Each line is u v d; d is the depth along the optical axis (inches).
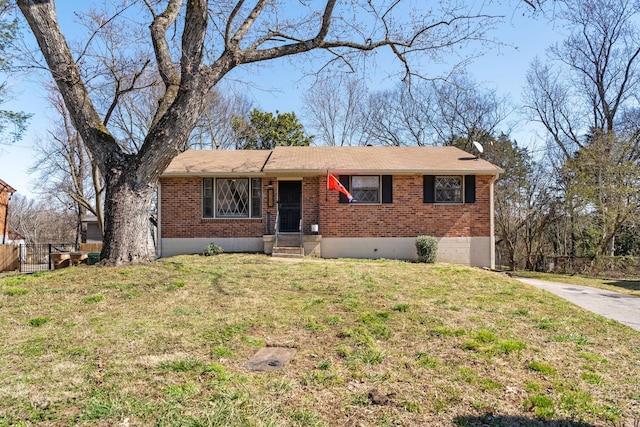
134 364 154.6
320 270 383.2
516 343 188.4
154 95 928.3
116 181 334.3
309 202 563.5
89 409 120.0
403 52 414.6
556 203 877.2
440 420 118.6
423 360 165.9
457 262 544.7
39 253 843.4
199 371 149.3
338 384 141.6
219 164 585.9
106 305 240.8
